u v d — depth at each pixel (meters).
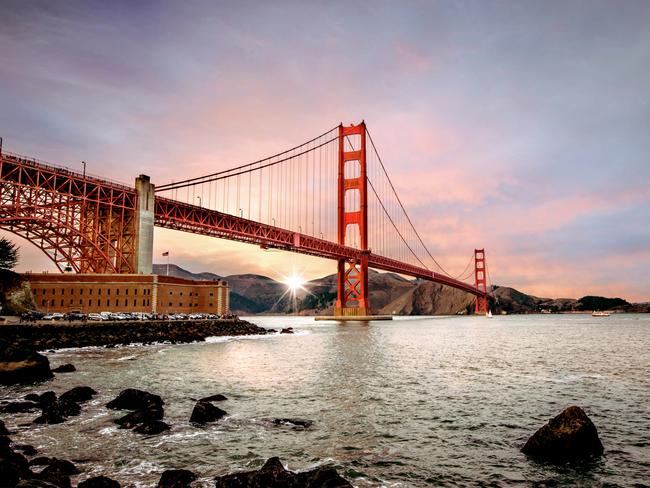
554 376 33.44
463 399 24.80
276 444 16.50
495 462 14.96
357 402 23.81
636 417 21.06
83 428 18.06
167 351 50.00
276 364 39.56
